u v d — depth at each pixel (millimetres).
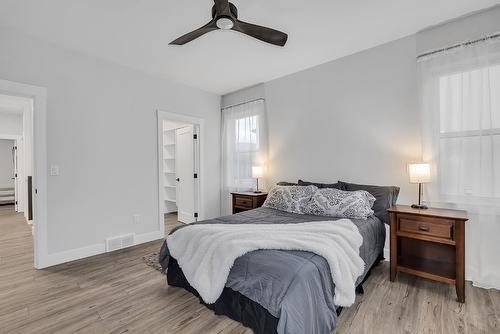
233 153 4527
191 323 1755
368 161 2982
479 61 2234
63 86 2861
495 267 2164
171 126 5750
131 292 2182
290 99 3725
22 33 2566
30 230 4246
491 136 2166
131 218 3467
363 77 3008
